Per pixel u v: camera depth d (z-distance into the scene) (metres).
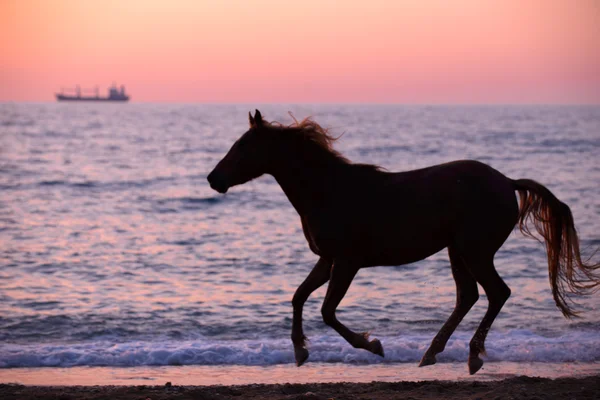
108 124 145.50
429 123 158.25
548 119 184.38
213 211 32.88
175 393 8.37
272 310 14.98
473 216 8.77
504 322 13.73
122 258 21.12
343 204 8.87
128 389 8.76
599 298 15.48
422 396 8.27
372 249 8.88
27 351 11.45
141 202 35.53
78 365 10.93
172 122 163.75
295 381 9.95
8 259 20.61
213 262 20.66
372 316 14.38
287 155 9.02
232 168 9.02
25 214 30.69
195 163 60.12
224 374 10.39
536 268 19.41
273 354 11.38
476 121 170.12
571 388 8.56
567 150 71.56
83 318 14.11
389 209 8.79
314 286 9.13
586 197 34.91
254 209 33.59
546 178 44.84
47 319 13.99
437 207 8.77
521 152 69.56
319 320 14.09
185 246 23.42
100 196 37.75
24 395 8.35
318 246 8.98
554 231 9.12
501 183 8.98
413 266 19.83
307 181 9.01
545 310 14.65
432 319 14.12
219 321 14.00
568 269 9.16
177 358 11.23
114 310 14.81
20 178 45.69
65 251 22.08
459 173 8.92
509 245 22.91
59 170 51.50
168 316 14.39
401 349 11.52
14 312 14.52
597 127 128.62
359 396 8.30
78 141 88.56
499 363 11.04
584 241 23.34
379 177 9.05
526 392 8.16
